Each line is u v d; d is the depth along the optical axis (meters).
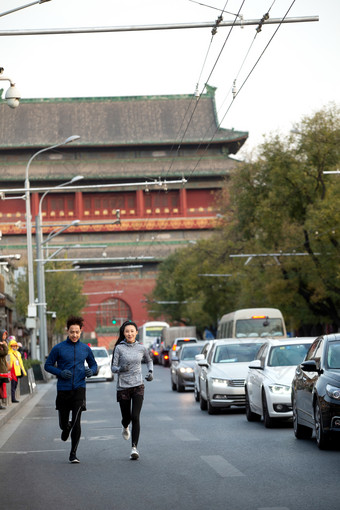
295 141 97.75
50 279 152.50
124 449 27.97
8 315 168.00
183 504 17.67
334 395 25.34
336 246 94.75
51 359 24.64
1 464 25.12
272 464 23.25
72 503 18.16
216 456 25.27
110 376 87.81
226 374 42.72
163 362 143.38
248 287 119.31
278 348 36.72
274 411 33.81
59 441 31.52
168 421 38.78
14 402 53.19
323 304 104.44
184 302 173.88
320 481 20.16
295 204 99.06
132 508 17.38
